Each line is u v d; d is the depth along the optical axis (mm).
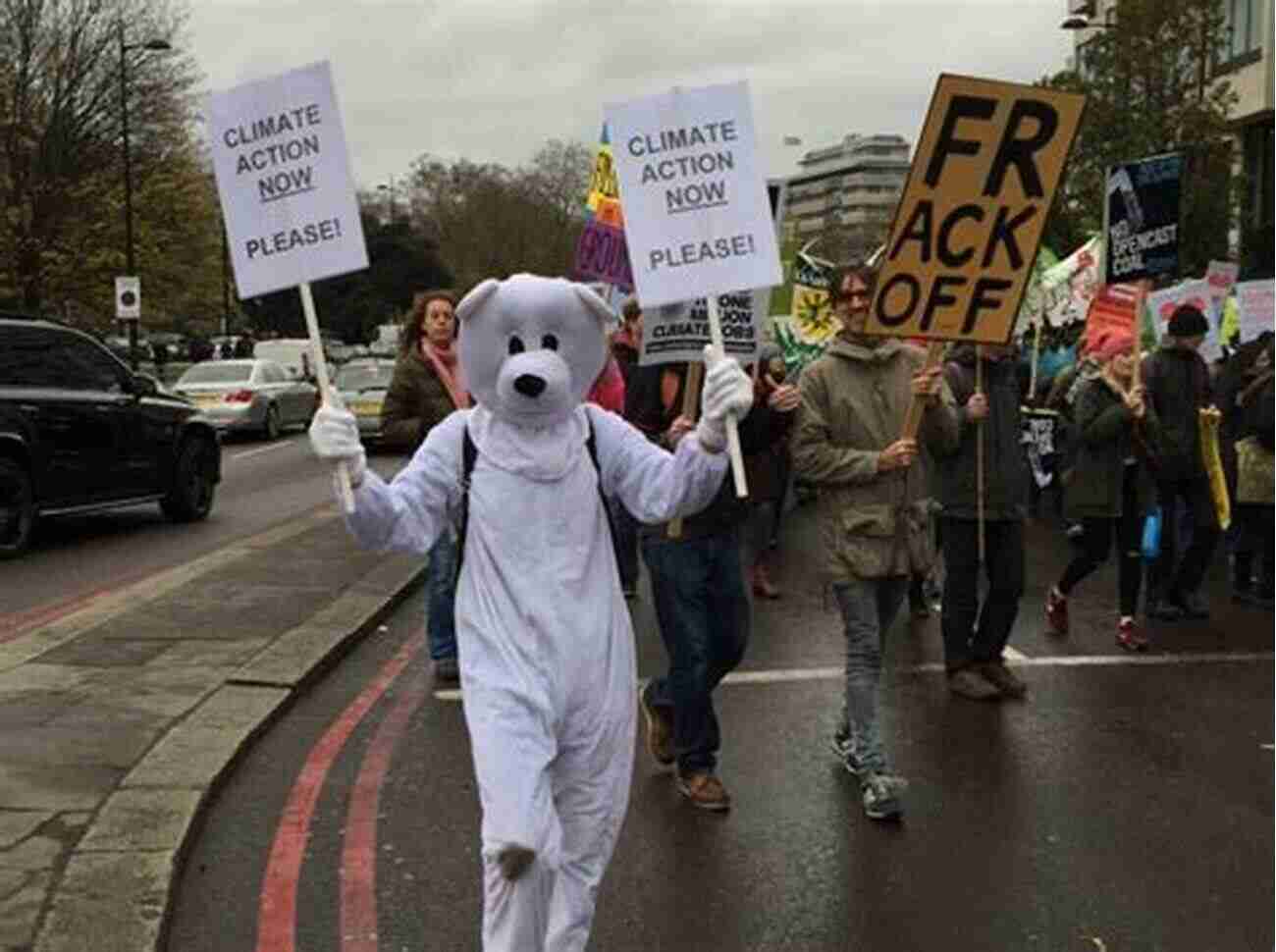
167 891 4273
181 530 13898
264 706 6500
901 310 5117
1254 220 29484
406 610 9414
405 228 76250
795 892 4613
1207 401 8812
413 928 4336
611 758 3471
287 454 22578
